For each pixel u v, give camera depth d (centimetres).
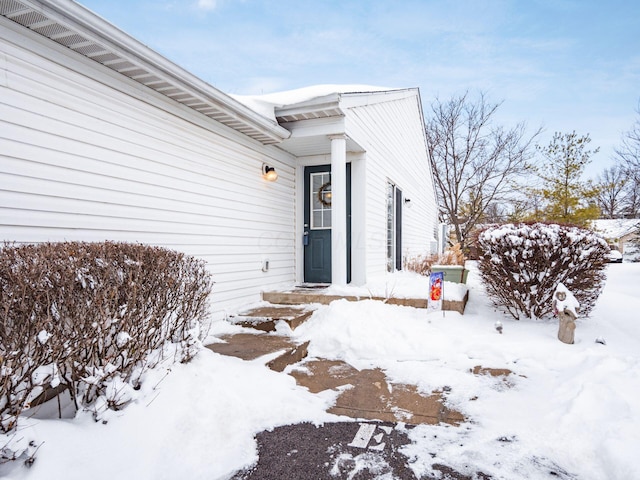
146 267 267
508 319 475
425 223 1403
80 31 279
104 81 336
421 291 543
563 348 366
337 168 555
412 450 218
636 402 246
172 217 409
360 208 662
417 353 383
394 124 892
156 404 239
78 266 224
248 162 547
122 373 245
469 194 2292
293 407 270
